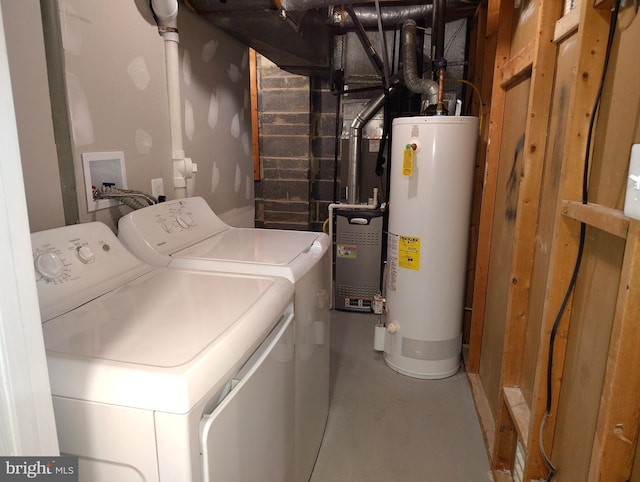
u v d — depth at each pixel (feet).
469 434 6.63
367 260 11.03
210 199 7.34
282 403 3.96
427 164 7.41
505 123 6.70
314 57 9.32
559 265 3.90
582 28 3.40
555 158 4.58
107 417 2.45
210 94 7.11
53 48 4.04
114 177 5.00
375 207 10.99
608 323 3.22
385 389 7.82
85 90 4.45
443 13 8.28
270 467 3.68
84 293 3.59
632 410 2.78
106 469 2.53
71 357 2.60
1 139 1.64
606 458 2.87
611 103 3.30
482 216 7.45
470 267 9.30
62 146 4.23
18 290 1.75
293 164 12.51
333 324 10.61
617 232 2.79
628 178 2.67
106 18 4.69
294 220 12.85
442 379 8.20
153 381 2.40
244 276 4.32
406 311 8.07
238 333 3.03
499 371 6.50
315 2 6.27
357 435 6.55
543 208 4.96
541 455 4.31
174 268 4.57
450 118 7.22
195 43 6.53
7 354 1.73
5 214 1.67
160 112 5.77
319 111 12.50
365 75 11.34
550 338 4.06
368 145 11.43
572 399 3.85
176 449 2.38
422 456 6.13
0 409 1.76
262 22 6.63
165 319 3.19
